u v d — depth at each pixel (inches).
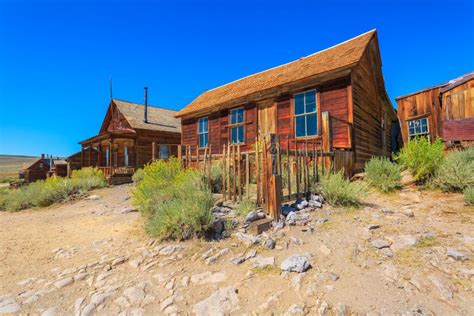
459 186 203.3
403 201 205.2
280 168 176.4
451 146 311.4
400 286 93.5
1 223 261.0
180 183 210.4
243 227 157.6
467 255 108.2
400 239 130.3
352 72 329.1
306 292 93.9
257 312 85.6
